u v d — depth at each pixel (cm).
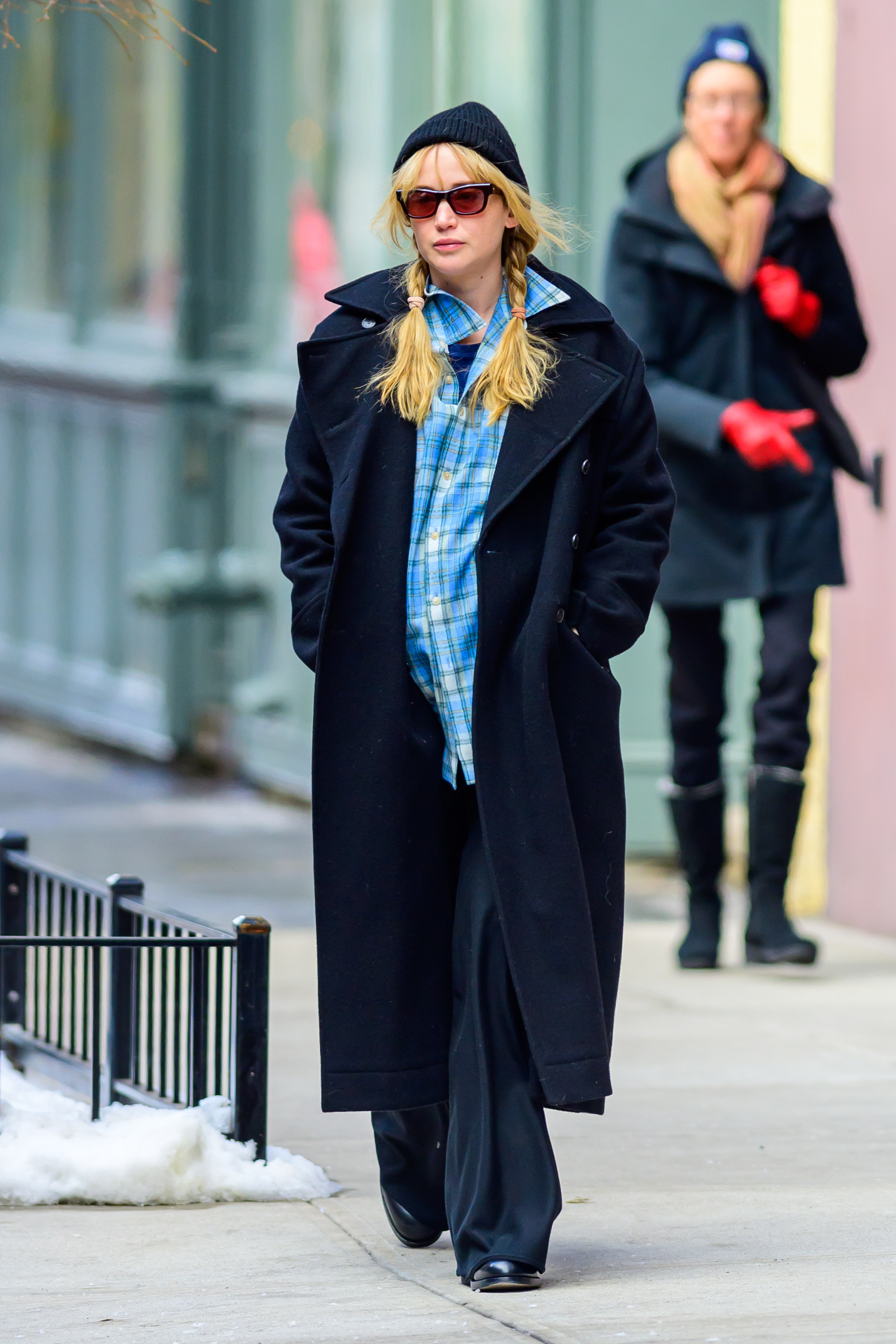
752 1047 1723
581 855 1084
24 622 3947
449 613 1088
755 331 1961
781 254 1950
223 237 3334
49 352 3788
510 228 1110
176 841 2858
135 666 3566
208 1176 1270
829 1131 1459
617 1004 1881
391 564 1088
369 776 1086
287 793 3198
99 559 3641
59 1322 1031
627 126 2561
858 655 2262
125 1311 1050
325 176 3020
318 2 3033
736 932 2294
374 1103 1083
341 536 1084
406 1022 1091
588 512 1114
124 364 3500
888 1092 1574
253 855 2759
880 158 2195
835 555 1984
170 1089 1509
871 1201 1272
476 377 1099
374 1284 1097
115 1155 1263
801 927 2303
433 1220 1161
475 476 1096
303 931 2252
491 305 1118
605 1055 1066
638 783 2631
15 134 3934
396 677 1085
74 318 3709
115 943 1297
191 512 3341
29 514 3906
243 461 3284
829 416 1978
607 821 1095
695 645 2030
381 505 1095
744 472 1958
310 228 3075
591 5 2553
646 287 1967
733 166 1958
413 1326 1017
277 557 3200
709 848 2056
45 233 3834
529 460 1082
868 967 2073
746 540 1970
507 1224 1071
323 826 1091
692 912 2075
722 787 2059
